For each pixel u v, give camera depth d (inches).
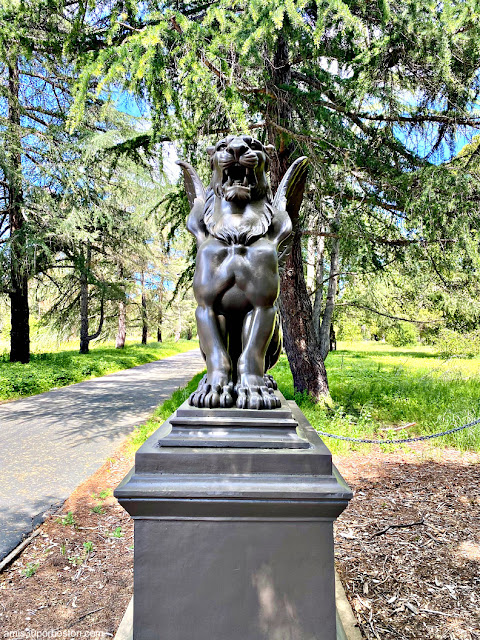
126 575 111.3
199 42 158.6
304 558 63.2
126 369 664.4
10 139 400.2
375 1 200.5
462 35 196.2
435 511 148.8
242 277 77.4
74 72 190.5
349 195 267.7
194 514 62.6
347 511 149.9
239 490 60.9
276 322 88.9
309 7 214.7
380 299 399.5
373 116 243.1
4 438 240.4
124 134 415.5
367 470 190.5
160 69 157.9
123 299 604.7
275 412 69.9
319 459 63.8
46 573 112.0
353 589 105.3
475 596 102.0
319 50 216.2
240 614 63.2
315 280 369.1
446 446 221.3
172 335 1795.0
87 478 179.2
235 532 63.1
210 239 81.5
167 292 1167.6
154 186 520.1
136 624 63.1
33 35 223.1
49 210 429.1
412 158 255.8
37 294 670.5
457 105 221.5
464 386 348.8
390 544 127.0
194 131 189.9
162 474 63.5
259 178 82.1
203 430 67.9
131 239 593.9
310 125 233.5
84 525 138.0
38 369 477.1
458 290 287.7
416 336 895.1
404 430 243.1
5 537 130.0
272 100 231.0
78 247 515.5
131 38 152.1
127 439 238.1
